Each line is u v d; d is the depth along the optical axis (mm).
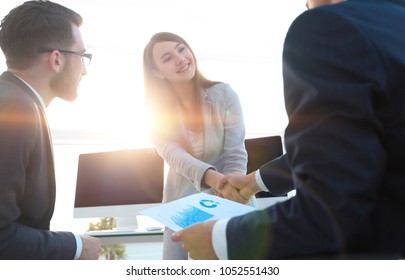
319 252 417
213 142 1399
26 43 995
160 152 1446
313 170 419
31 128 843
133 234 1302
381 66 427
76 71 1100
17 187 796
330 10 485
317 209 407
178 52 1465
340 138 411
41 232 859
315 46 464
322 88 431
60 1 2473
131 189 1598
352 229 392
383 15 516
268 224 447
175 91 1508
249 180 1112
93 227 1673
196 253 530
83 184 1644
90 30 2582
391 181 441
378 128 419
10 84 918
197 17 2734
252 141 1653
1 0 2156
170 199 1413
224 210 751
